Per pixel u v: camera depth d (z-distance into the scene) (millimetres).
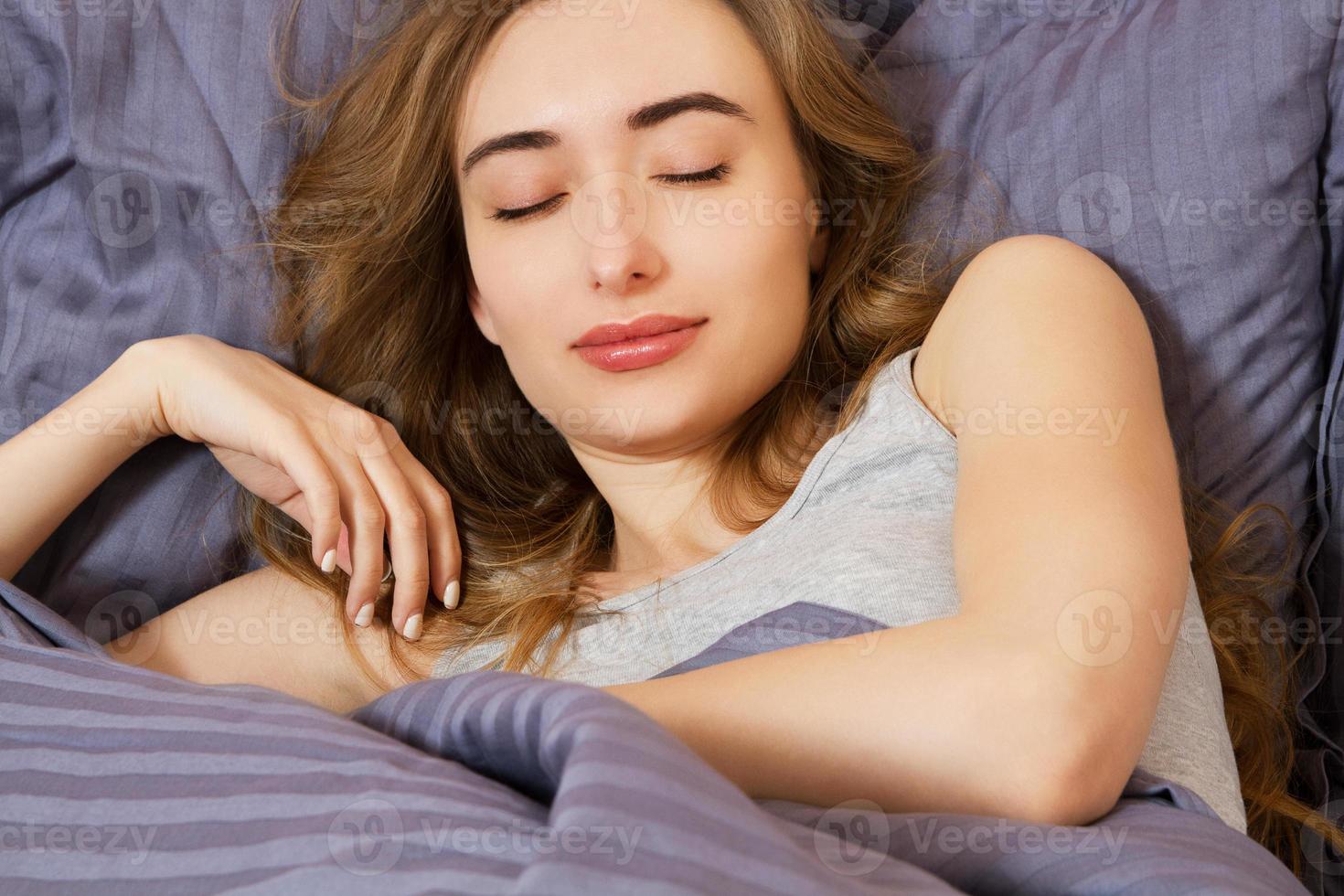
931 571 830
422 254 1183
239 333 1207
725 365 972
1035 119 1097
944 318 931
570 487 1242
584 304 963
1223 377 1033
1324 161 1040
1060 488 715
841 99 1067
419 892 519
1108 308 843
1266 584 1059
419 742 678
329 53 1248
